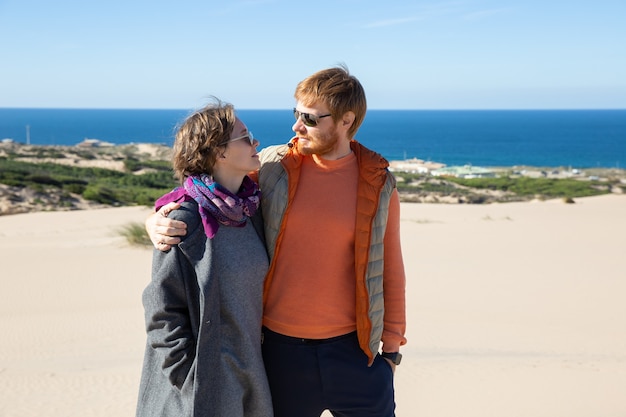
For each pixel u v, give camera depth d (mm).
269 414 2574
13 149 65125
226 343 2486
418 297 11891
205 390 2389
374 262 2711
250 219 2633
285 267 2686
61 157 60406
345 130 2703
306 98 2629
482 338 8586
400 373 6387
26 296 12430
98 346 8547
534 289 12641
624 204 32938
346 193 2705
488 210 30047
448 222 24688
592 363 6812
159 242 2389
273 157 2793
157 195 39094
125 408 5711
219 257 2439
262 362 2596
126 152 78250
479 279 13633
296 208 2670
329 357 2670
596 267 14984
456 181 57344
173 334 2395
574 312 10688
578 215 27375
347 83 2627
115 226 23812
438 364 6734
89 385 6418
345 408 2736
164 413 2467
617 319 10133
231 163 2514
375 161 2723
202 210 2432
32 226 24469
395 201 2832
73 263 15859
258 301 2570
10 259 16516
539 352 7766
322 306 2672
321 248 2664
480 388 5809
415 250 17672
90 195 35969
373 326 2717
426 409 5250
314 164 2740
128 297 12297
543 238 20078
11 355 8102
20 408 5766
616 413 5027
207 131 2447
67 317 10375
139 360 7551
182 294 2420
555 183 55750
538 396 5539
